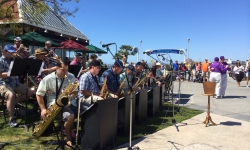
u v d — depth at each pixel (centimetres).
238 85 1584
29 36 823
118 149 392
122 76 524
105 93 466
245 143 436
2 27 745
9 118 514
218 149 404
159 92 673
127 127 465
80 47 1052
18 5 734
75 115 445
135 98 520
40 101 392
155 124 552
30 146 390
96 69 454
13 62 427
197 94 1109
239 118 622
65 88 384
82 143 379
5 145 389
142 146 409
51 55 623
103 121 372
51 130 467
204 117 628
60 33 1672
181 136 468
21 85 536
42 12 745
